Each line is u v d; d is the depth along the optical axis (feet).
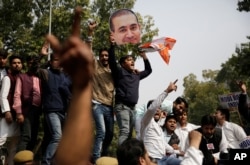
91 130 3.37
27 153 17.11
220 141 21.81
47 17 97.30
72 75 3.31
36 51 95.55
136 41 25.85
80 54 3.20
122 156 11.73
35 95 24.77
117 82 25.54
